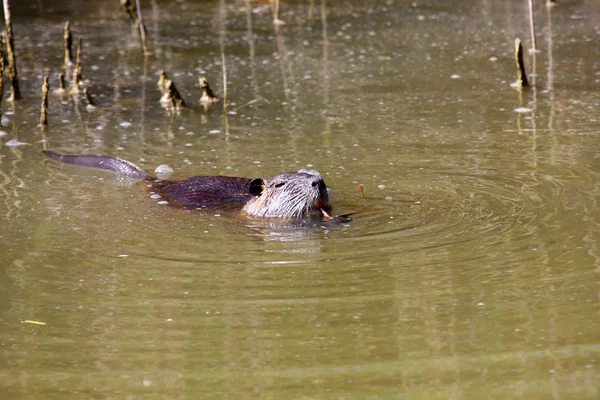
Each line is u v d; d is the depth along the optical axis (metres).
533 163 13.89
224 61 20.81
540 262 9.84
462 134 15.83
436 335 8.20
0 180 13.97
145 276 9.81
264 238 11.04
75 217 12.02
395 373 7.50
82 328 8.56
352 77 20.81
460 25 26.77
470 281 9.38
